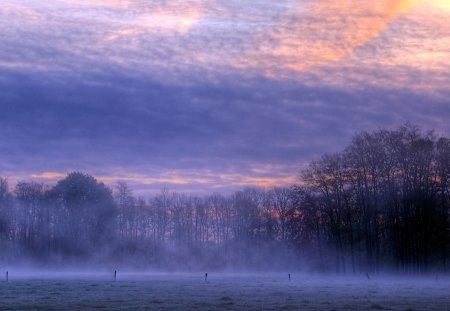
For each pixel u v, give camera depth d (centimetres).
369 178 12606
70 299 5759
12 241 16775
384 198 12394
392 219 12250
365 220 12506
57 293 6669
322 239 13075
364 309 4625
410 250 11825
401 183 12312
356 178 12700
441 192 11656
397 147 12369
